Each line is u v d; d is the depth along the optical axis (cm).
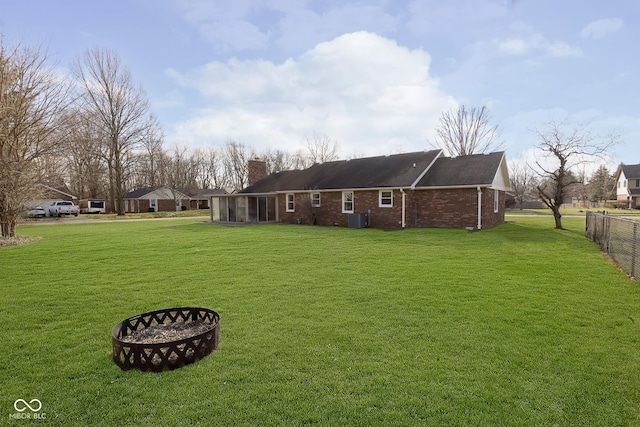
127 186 5344
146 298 625
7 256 1066
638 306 551
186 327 466
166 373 363
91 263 941
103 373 366
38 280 760
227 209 2745
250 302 594
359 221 1928
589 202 4938
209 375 357
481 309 544
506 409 297
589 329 463
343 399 313
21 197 1586
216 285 705
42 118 1689
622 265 845
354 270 824
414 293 633
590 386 330
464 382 338
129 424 284
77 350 421
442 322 493
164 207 4972
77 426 283
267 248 1165
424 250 1102
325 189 2155
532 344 420
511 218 2523
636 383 335
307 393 323
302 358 390
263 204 2577
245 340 440
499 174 1980
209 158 6619
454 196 1756
